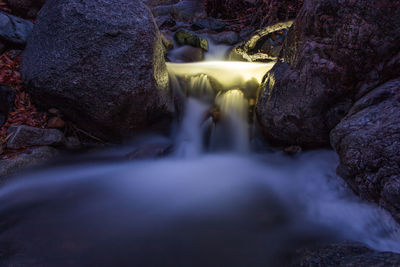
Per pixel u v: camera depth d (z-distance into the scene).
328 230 2.34
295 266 1.85
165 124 4.48
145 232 2.35
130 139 4.25
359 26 2.66
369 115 2.40
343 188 2.72
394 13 2.45
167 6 12.88
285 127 3.64
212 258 2.04
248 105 4.39
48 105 3.82
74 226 2.41
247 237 2.29
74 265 1.91
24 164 3.20
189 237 2.29
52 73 3.38
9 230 2.32
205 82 4.79
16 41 4.18
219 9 11.28
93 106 3.59
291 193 3.10
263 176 3.57
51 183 3.22
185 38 7.89
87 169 3.61
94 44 3.33
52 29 3.41
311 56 3.09
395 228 2.00
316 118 3.24
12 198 2.86
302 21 3.26
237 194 3.09
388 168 2.03
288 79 3.38
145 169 3.71
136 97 3.71
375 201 2.21
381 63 2.71
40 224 2.42
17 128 3.40
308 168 3.52
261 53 7.50
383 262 1.50
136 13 3.57
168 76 4.31
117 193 3.06
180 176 3.54
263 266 1.95
